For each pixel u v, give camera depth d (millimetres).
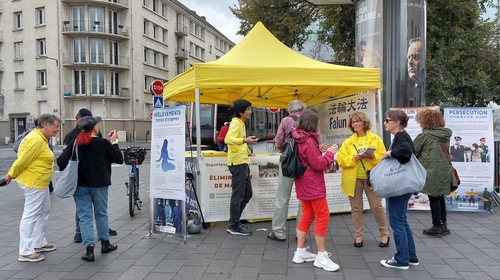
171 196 5375
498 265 4344
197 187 5988
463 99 17781
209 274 4188
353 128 4910
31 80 38375
